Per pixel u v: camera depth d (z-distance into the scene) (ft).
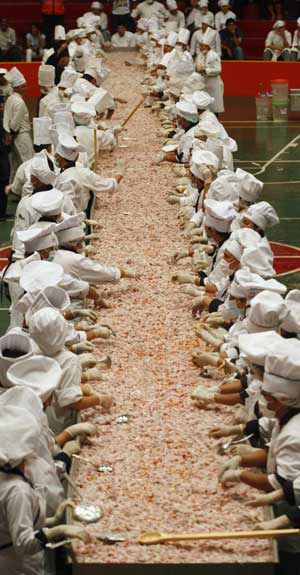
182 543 25.34
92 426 30.04
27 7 148.97
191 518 26.43
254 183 46.60
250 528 25.93
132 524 26.20
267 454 27.99
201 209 51.44
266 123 108.37
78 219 41.60
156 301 41.60
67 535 24.57
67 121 61.21
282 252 63.05
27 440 24.89
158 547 25.17
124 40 135.54
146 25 133.39
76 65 88.17
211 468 28.78
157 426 31.17
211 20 129.18
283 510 27.50
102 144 67.05
